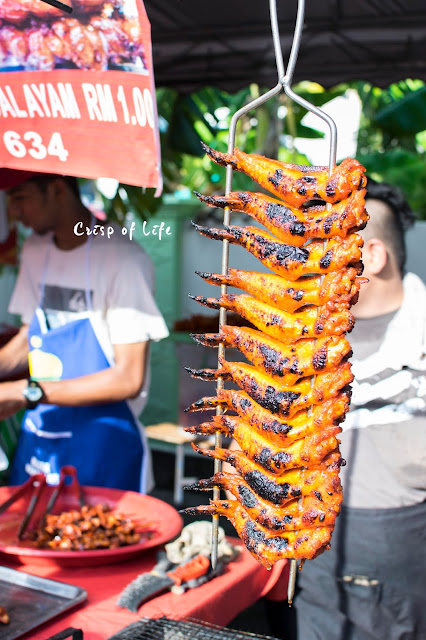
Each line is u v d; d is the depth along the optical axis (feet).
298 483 3.16
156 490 18.28
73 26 4.84
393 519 6.34
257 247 3.14
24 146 5.37
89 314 9.10
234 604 5.53
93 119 5.02
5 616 4.45
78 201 9.30
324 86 11.98
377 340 6.52
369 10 9.89
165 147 15.80
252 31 10.56
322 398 3.06
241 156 3.17
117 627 4.59
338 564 6.52
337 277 2.96
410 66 11.23
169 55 11.51
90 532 6.05
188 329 17.20
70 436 9.04
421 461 6.18
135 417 9.52
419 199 19.54
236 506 3.43
